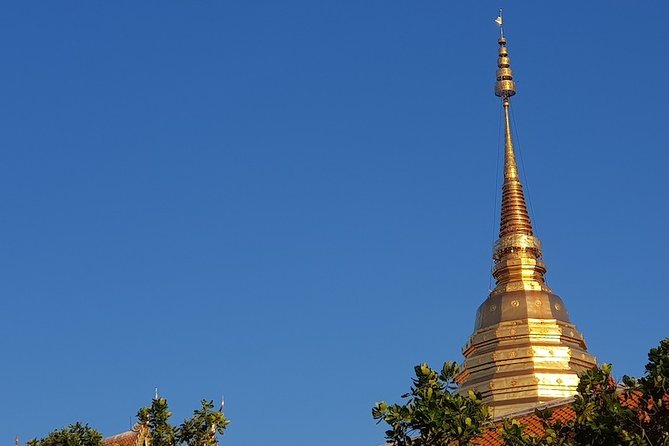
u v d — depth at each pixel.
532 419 78.44
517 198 123.25
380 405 61.56
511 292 117.38
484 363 113.12
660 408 61.12
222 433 73.62
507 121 127.50
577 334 115.44
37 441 75.50
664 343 62.22
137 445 84.19
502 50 130.62
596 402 61.97
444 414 60.84
